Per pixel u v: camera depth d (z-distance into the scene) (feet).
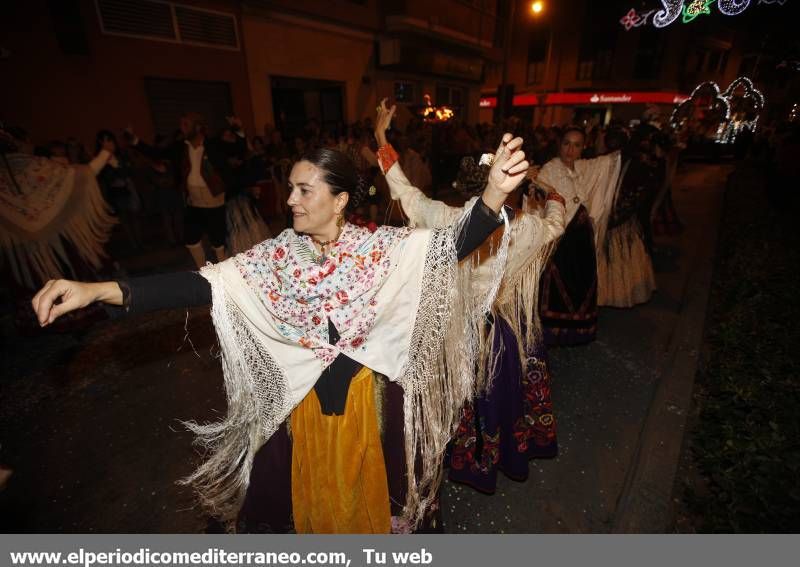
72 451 8.06
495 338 6.30
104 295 3.69
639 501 6.82
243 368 4.61
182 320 12.85
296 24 30.71
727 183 39.29
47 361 10.87
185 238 15.38
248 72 28.27
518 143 3.47
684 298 14.85
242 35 27.45
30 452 8.03
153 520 6.70
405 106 43.60
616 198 12.82
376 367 4.61
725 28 84.74
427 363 4.84
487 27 50.93
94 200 11.15
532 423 7.38
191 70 25.16
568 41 88.79
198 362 10.85
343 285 4.29
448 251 4.09
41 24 19.51
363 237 4.33
